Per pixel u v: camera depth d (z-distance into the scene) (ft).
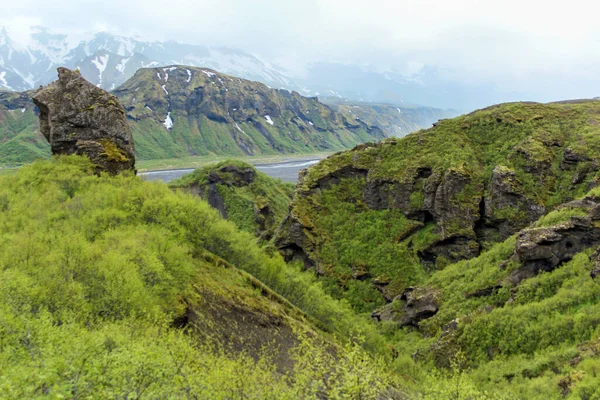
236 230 264.72
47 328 80.12
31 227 172.86
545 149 356.79
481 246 331.77
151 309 125.18
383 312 292.20
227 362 92.43
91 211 197.26
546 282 201.16
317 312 239.71
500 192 333.01
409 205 374.84
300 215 397.19
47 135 292.40
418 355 206.90
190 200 235.40
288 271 266.36
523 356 167.53
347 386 81.97
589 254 202.39
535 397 128.77
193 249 207.82
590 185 312.71
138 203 217.15
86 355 64.49
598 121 385.09
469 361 184.65
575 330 161.38
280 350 165.99
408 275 341.00
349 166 423.64
